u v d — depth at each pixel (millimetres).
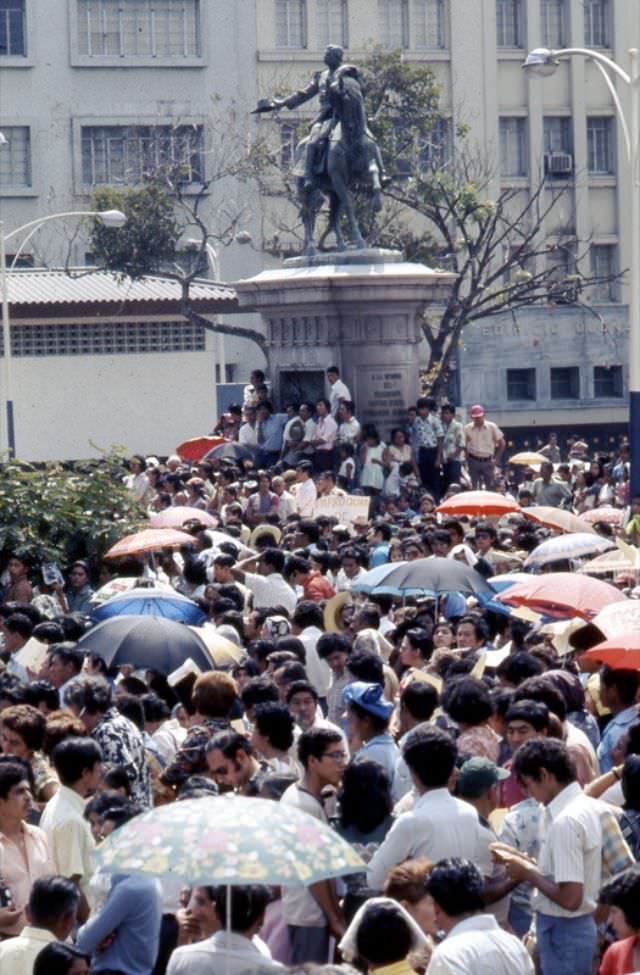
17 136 88812
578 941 12875
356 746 16703
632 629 16797
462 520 34125
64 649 18672
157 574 28875
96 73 89375
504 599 20484
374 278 46938
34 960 11570
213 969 10852
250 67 91000
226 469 40000
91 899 13734
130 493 31188
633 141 42000
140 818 10453
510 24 95125
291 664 17484
